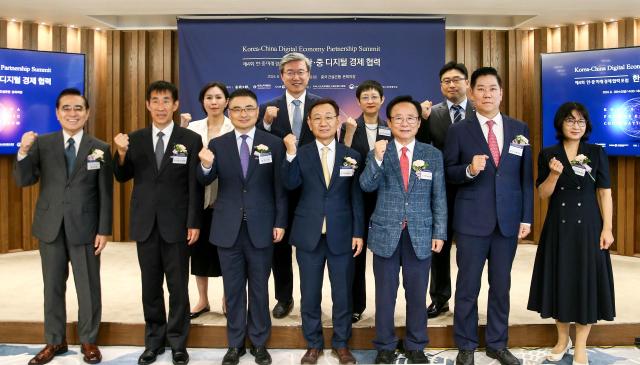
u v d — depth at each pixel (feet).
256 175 10.30
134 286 14.20
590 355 10.89
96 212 10.59
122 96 20.95
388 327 10.15
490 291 10.31
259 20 19.11
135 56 20.80
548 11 18.22
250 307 10.56
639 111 17.75
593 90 18.42
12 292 13.64
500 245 10.11
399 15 19.24
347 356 10.27
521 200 10.19
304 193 10.39
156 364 10.34
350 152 10.49
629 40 18.83
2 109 18.19
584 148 10.48
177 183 10.36
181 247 10.29
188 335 10.60
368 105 11.39
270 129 11.95
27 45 19.38
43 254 10.39
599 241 10.26
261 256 10.32
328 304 12.73
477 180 10.16
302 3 17.67
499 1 17.34
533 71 20.47
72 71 19.17
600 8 17.84
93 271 10.55
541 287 10.61
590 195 10.28
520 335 11.29
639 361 10.59
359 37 19.17
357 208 10.39
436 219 10.10
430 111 12.28
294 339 11.25
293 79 11.85
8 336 11.41
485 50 20.74
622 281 14.94
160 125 10.48
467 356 10.12
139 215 10.29
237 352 10.30
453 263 17.26
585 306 9.95
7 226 18.97
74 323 11.28
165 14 19.01
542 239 10.66
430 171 10.08
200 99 12.36
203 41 19.06
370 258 18.45
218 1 17.47
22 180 10.17
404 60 19.17
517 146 10.09
